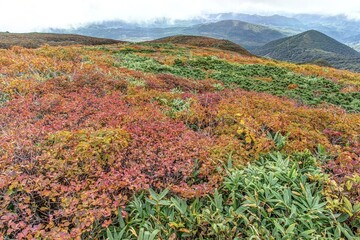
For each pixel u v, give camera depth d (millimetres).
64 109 8250
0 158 5254
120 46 40344
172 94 11680
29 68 12430
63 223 4344
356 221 4633
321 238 4156
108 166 5703
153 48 39969
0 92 9422
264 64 31469
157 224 4406
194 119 9031
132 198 5000
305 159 6406
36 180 4613
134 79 14258
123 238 4246
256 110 9859
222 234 4246
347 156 6395
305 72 27922
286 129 7832
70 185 5020
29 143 5766
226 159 6215
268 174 5691
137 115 8328
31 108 8227
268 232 4234
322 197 5172
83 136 6188
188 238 4352
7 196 4250
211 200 4906
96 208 4461
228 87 17203
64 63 14070
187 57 30703
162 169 5492
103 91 10969
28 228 3781
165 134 7148
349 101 16641
